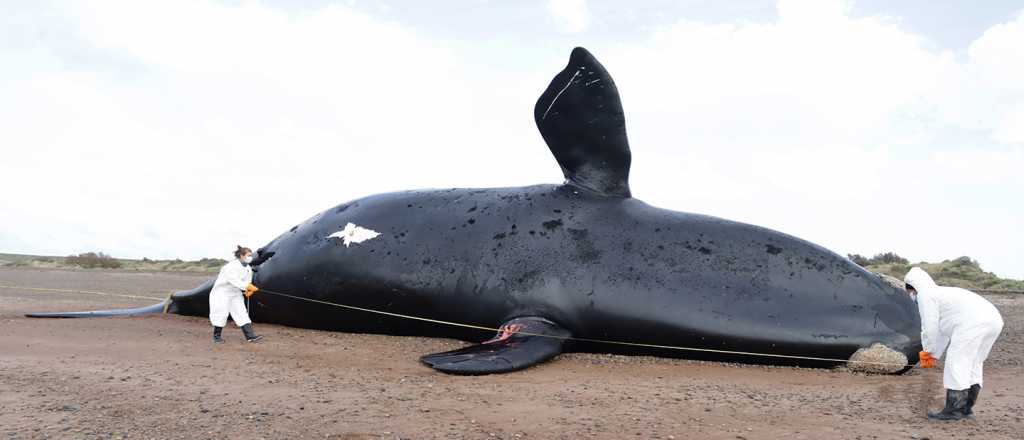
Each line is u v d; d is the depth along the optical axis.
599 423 5.46
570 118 10.20
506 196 10.91
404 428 5.25
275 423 5.40
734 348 8.95
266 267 12.05
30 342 9.81
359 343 10.11
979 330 5.78
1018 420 5.79
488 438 5.00
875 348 8.41
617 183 10.41
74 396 6.31
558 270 9.75
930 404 6.38
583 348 9.80
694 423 5.50
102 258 46.81
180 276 32.62
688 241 9.72
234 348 9.51
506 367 7.88
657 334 9.26
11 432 5.13
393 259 10.77
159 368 7.82
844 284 9.01
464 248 10.43
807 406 6.20
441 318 10.47
